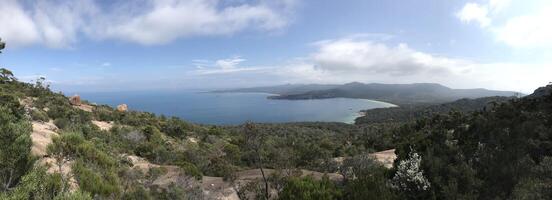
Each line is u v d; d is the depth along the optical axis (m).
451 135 19.20
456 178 12.34
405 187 13.02
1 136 7.09
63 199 6.10
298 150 35.56
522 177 11.38
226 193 20.11
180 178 19.27
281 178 16.95
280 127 117.19
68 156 10.24
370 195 11.66
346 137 97.19
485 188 11.75
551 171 10.87
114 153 27.61
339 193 12.23
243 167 33.91
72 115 45.62
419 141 19.14
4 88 53.22
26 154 7.07
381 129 92.56
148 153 38.56
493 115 22.84
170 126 66.94
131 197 12.23
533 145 14.20
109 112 66.19
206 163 38.50
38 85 65.06
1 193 6.10
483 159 13.06
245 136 21.94
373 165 20.45
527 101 31.23
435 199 11.97
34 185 6.15
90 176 10.55
